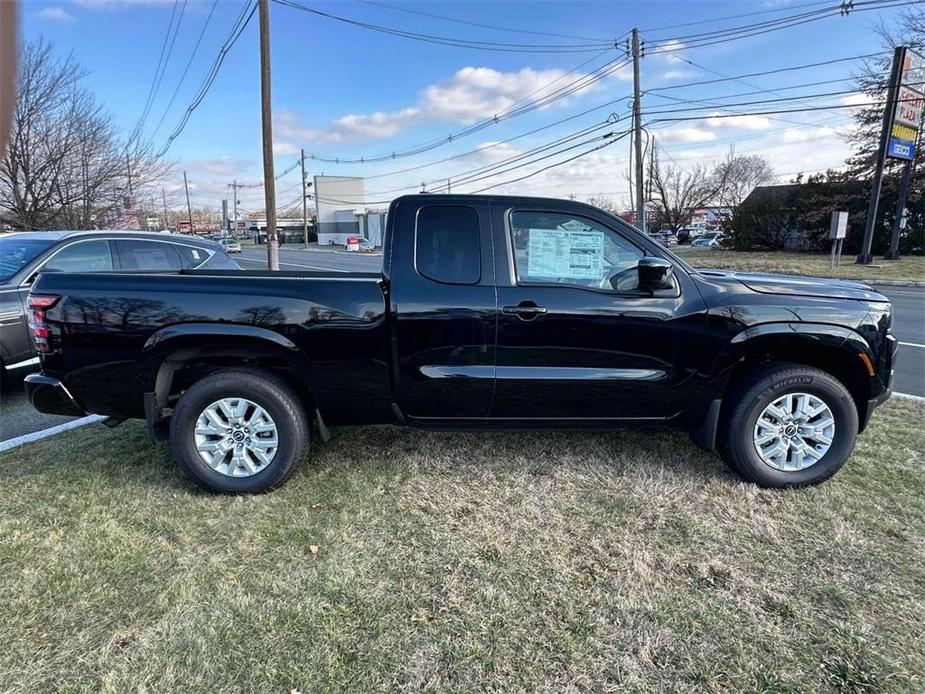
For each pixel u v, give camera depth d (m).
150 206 24.25
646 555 2.72
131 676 2.01
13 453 3.94
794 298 3.29
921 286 16.08
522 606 2.38
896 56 20.64
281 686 1.97
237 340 3.21
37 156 16.27
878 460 3.74
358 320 3.22
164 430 3.40
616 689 1.96
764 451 3.38
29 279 5.41
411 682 1.99
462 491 3.37
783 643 2.16
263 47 14.56
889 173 25.75
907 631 2.22
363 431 4.28
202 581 2.54
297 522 3.03
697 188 56.19
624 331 3.24
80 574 2.58
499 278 3.26
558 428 3.45
